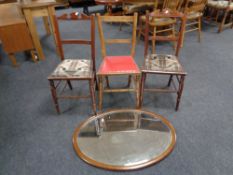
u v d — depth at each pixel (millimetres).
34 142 1502
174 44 3039
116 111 1757
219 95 1961
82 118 1715
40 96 2006
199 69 2414
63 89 2049
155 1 2770
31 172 1294
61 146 1465
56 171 1295
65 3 5391
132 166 1279
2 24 2287
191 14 2906
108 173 1271
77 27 4023
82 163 1336
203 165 1307
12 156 1399
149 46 3059
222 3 3387
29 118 1729
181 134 1533
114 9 4578
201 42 3182
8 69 2525
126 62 1724
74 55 2852
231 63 2545
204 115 1717
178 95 1680
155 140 1466
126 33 3631
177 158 1350
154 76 2293
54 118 1724
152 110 1780
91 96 1651
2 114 1776
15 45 2441
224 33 3555
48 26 3553
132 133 1529
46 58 2785
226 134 1532
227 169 1282
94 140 1479
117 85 2148
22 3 2451
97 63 2588
